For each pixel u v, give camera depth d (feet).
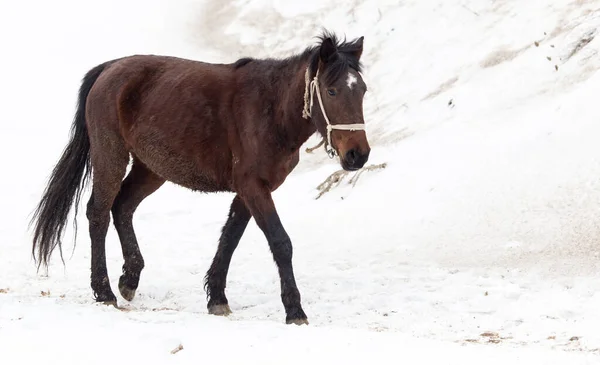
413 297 38.17
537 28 73.00
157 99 35.81
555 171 51.34
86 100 38.40
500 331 31.32
